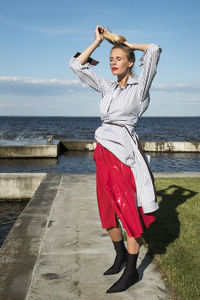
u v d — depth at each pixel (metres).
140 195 2.14
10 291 2.31
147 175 2.17
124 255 2.60
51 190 6.29
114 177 2.17
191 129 72.50
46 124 99.06
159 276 2.57
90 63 2.46
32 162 20.66
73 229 3.85
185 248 3.15
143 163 2.19
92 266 2.78
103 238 3.53
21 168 18.31
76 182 7.20
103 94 2.38
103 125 2.33
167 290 2.34
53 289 2.36
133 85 2.22
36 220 4.22
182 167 19.75
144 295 2.26
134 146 2.21
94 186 6.73
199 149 27.64
